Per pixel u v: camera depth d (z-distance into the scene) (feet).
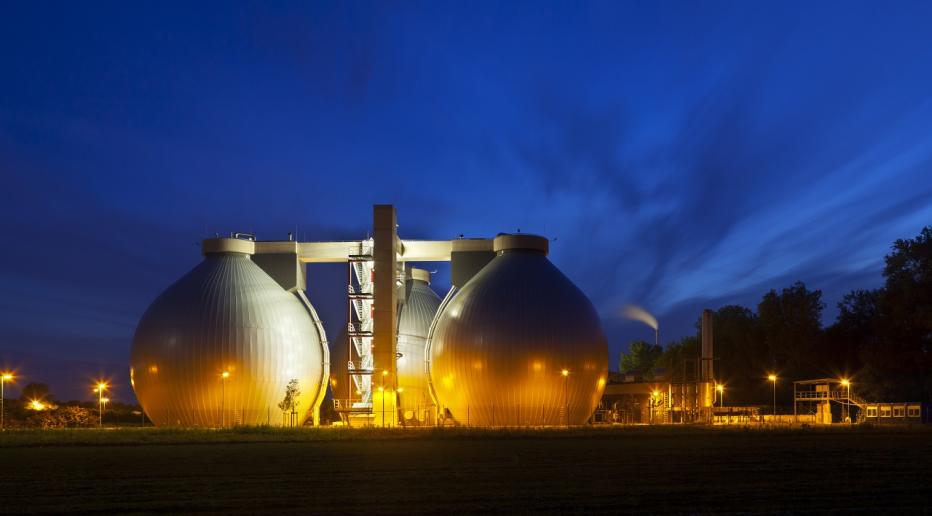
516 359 266.98
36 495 96.53
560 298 279.08
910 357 314.35
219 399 273.33
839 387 321.93
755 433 207.10
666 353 488.02
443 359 275.80
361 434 203.82
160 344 274.98
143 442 184.85
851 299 385.09
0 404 290.76
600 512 80.94
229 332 275.39
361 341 305.94
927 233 317.01
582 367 273.54
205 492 97.14
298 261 300.81
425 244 304.50
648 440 184.24
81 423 302.25
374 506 85.56
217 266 291.58
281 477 111.24
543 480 105.40
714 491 94.58
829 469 117.19
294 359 283.59
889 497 90.12
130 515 81.92
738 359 424.46
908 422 288.30
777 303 403.34
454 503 86.94
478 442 180.55
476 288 280.51
